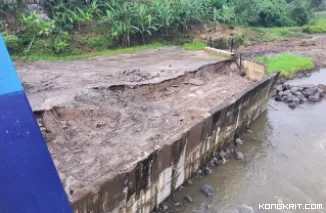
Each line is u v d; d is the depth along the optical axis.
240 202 10.73
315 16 50.78
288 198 11.05
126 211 8.80
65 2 23.89
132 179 8.59
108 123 11.10
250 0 39.78
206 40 29.94
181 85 15.88
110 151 9.47
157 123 11.62
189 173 11.59
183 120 11.96
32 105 10.78
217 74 18.59
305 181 12.01
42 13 22.44
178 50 23.62
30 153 4.77
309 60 27.28
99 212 7.86
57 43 20.86
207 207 10.37
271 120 17.12
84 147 9.59
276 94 20.28
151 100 14.02
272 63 25.72
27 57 19.30
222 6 35.16
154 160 9.31
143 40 26.06
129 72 15.92
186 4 29.53
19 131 4.73
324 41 36.50
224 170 12.42
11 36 19.56
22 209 4.55
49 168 4.90
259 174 12.32
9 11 20.80
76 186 7.70
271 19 41.78
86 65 18.00
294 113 18.08
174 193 10.89
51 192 4.84
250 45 33.12
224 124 13.20
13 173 4.57
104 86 13.28
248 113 15.57
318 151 14.19
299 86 21.05
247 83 17.27
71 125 10.55
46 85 13.27
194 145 11.29
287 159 13.45
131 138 10.29
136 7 26.17
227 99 13.59
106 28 24.70
